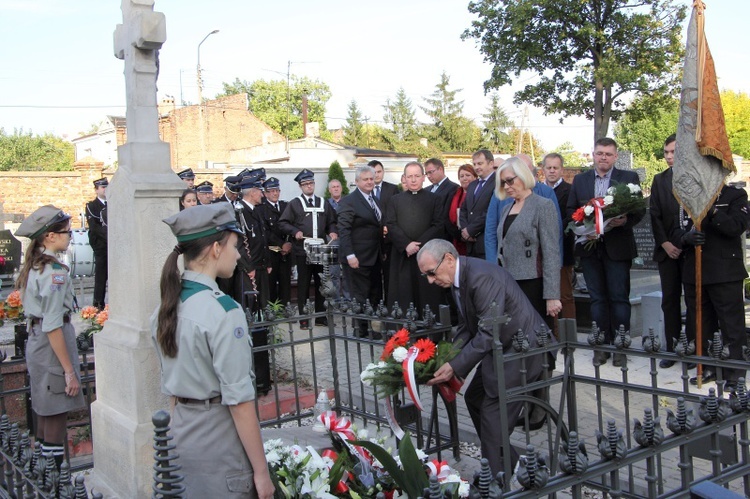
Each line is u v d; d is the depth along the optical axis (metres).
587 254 7.18
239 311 2.79
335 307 5.79
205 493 2.72
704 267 6.15
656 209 6.77
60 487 2.48
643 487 4.23
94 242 11.48
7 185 20.83
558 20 22.84
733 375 3.98
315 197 10.28
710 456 3.05
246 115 40.66
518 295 4.23
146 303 4.09
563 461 2.56
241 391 2.68
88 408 5.46
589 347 4.08
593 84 22.98
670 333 6.77
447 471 3.38
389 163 32.41
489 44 23.38
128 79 4.28
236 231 2.92
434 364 4.12
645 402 5.83
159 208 4.13
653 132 38.91
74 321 10.83
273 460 3.40
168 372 2.81
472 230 7.45
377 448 3.21
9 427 3.21
